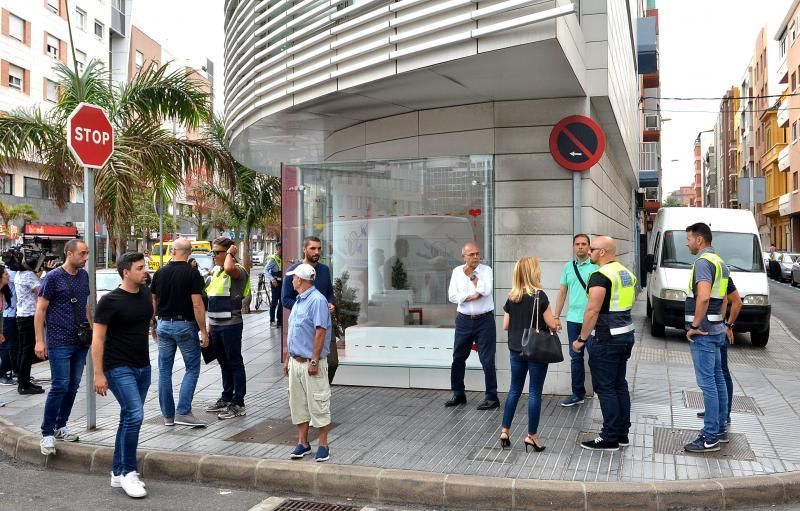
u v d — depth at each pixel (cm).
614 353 569
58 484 550
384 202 858
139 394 533
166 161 1159
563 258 786
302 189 895
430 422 676
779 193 5072
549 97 788
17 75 3803
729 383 641
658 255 1416
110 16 4906
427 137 862
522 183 798
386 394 810
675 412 713
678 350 1183
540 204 793
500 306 807
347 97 798
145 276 538
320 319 554
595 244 578
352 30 752
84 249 617
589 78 825
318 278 696
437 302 835
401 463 547
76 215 4478
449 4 636
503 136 806
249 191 1966
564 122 771
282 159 1414
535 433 578
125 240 1099
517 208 800
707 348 574
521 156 799
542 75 695
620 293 571
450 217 827
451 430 645
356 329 860
